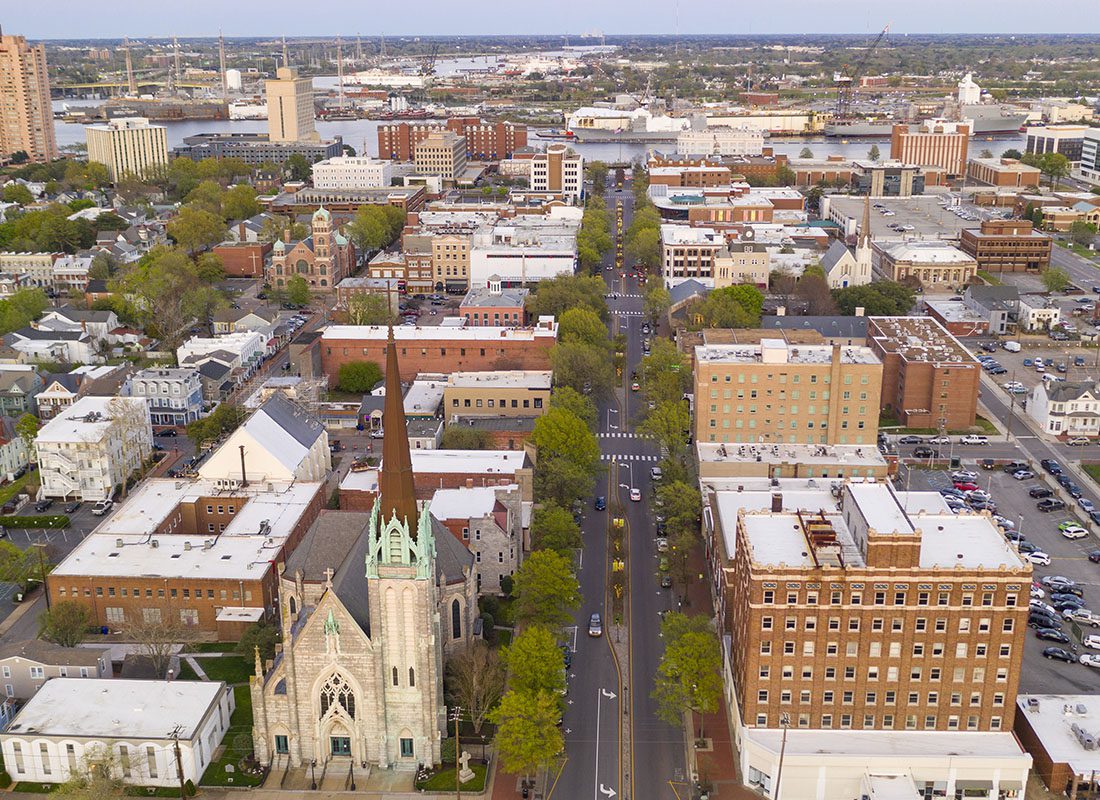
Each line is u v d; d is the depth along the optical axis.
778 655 120.56
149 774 120.75
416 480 182.25
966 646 119.50
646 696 137.75
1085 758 119.94
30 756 121.44
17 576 162.62
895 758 116.75
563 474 183.00
